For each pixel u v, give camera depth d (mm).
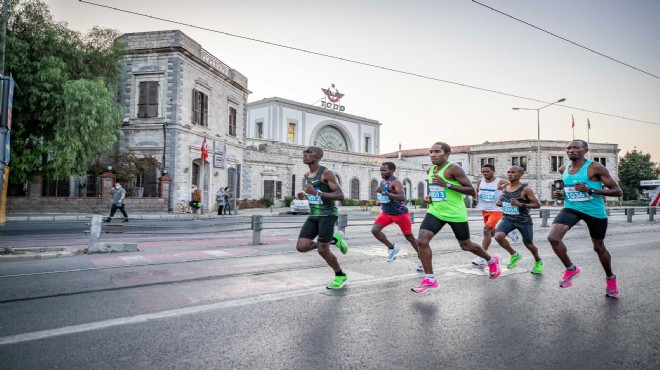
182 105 24766
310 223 5391
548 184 55031
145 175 24469
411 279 6055
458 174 5121
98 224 8453
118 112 21953
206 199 27422
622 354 3328
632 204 58719
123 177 22875
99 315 4176
